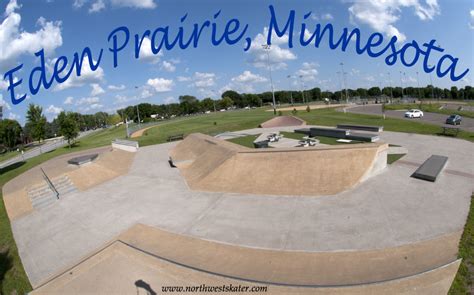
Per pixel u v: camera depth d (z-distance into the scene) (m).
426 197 12.86
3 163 38.81
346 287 7.61
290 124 39.56
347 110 54.97
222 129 39.25
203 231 11.73
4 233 14.42
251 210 13.16
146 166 23.33
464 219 10.82
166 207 14.58
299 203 13.35
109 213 14.73
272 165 16.55
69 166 23.67
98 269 9.64
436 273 7.99
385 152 16.78
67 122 38.12
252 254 9.83
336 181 14.76
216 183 16.72
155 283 8.62
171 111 115.12
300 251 9.75
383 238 10.03
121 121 106.31
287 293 7.63
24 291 9.50
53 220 15.03
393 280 7.76
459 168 16.47
